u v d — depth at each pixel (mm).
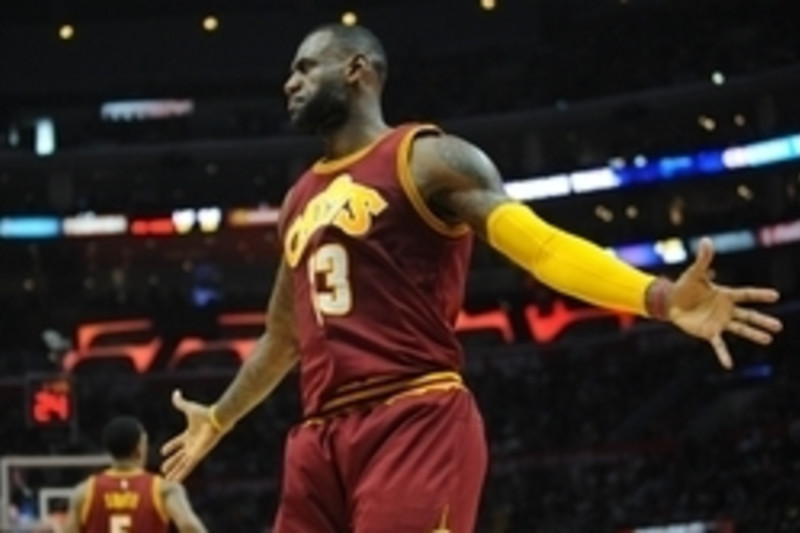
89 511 12586
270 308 7234
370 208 6453
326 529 6445
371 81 6719
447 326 6504
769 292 5625
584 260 5961
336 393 6457
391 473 6250
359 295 6453
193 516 12633
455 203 6363
